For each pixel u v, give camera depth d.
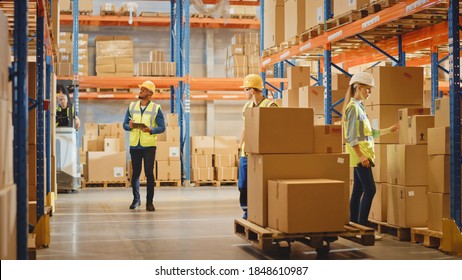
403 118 7.42
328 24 9.53
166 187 15.27
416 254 6.31
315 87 10.52
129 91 18.72
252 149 6.37
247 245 6.82
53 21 10.09
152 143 10.09
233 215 9.55
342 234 6.03
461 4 7.60
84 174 15.25
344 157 6.36
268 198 6.19
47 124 9.16
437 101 6.85
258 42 16.94
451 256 6.22
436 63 11.23
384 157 7.74
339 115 9.77
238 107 20.52
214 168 16.22
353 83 7.07
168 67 16.31
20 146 4.29
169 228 8.15
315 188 5.88
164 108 19.88
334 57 12.34
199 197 12.55
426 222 7.14
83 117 19.48
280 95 15.55
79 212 9.89
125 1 20.06
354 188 7.23
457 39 6.41
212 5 19.20
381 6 8.03
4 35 3.81
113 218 9.16
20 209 4.27
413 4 7.15
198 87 17.73
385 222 7.67
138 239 7.25
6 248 3.58
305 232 5.88
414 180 7.12
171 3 18.02
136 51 19.95
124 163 15.16
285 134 6.20
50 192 9.30
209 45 20.25
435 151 6.72
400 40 9.90
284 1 11.71
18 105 4.29
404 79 7.93
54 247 6.73
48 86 9.03
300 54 11.88
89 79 15.82
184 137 16.59
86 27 19.55
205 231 7.88
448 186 6.61
